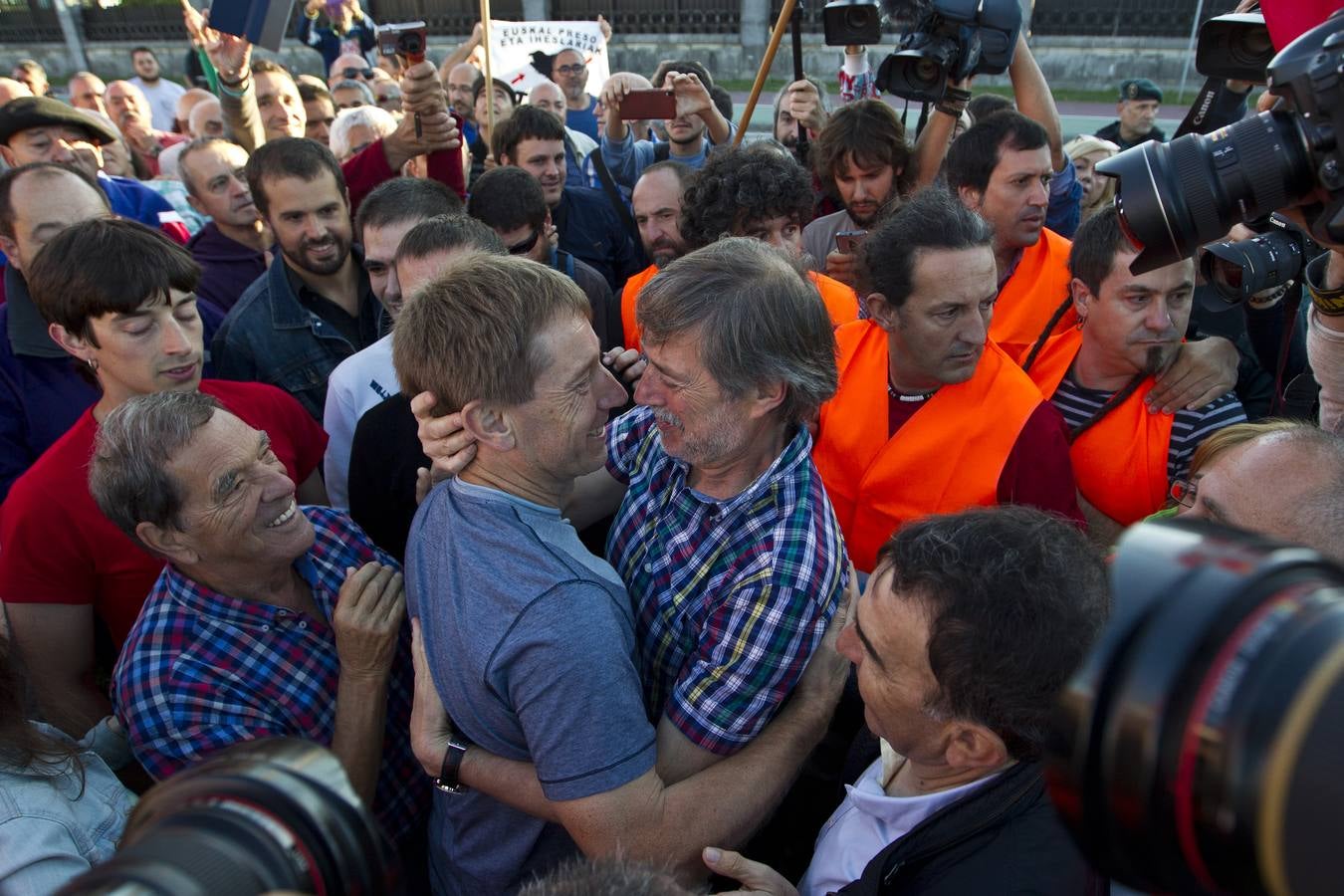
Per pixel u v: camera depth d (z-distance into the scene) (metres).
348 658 1.47
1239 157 1.13
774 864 1.67
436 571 1.30
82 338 1.88
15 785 1.17
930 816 1.08
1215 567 0.40
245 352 2.79
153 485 1.38
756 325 1.23
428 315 1.26
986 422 1.85
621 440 1.73
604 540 2.04
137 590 1.89
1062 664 0.94
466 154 4.62
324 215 2.73
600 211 4.16
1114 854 0.40
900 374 1.95
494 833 1.37
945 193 1.83
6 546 1.83
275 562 1.51
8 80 5.78
